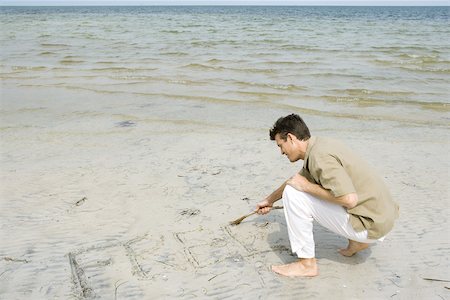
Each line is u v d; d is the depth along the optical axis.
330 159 2.73
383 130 7.69
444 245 3.83
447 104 9.48
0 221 4.20
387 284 3.23
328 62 15.20
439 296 3.10
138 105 9.19
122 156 6.11
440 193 5.00
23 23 40.69
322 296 3.07
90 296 3.07
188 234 3.96
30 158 6.03
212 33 28.58
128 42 22.02
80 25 38.00
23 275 3.32
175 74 12.82
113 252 3.66
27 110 8.70
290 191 2.99
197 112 8.67
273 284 3.20
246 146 6.57
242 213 4.38
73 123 7.82
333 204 2.91
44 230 4.03
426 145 6.83
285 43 21.66
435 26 38.25
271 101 9.66
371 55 17.12
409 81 12.02
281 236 3.92
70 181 5.19
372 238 2.91
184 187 5.04
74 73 12.91
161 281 3.26
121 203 4.61
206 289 3.16
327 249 3.69
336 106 9.36
